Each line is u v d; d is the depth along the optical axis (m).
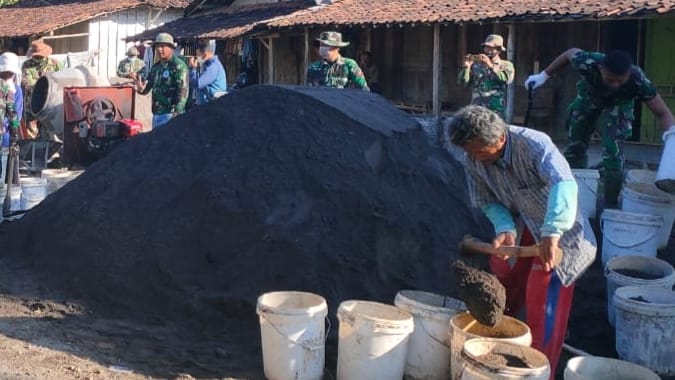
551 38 16.48
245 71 22.12
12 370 5.02
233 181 6.48
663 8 12.55
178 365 5.30
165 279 6.20
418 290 6.12
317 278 5.94
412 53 19.09
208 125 7.10
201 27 23.30
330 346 5.57
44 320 5.95
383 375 4.87
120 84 16.03
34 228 7.23
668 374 5.56
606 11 13.13
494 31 17.30
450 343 4.94
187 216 6.47
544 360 4.46
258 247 6.11
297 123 6.74
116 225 6.64
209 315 5.95
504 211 5.08
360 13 17.62
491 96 11.62
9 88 10.35
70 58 20.62
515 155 4.75
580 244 4.89
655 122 15.14
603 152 8.74
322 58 10.13
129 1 27.38
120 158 7.34
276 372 5.02
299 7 22.14
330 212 6.24
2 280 6.64
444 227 6.60
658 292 5.80
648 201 7.52
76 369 5.11
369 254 6.12
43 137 14.73
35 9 30.95
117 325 5.92
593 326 6.26
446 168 7.30
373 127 6.83
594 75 8.34
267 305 5.07
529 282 4.99
